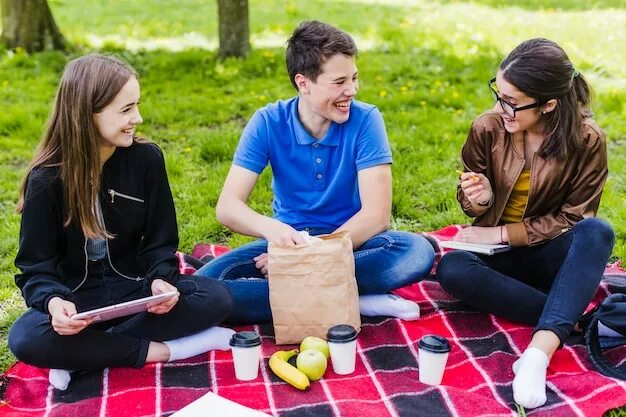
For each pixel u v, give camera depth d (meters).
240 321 3.68
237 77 8.12
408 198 5.16
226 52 8.73
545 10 11.86
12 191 5.45
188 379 3.21
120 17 11.91
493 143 3.60
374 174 3.64
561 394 3.03
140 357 3.24
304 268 3.33
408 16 11.56
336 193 3.75
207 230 4.82
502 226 3.61
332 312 3.35
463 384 3.16
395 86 7.74
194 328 3.35
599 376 3.10
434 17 11.37
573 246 3.33
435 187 5.37
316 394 3.06
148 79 8.08
